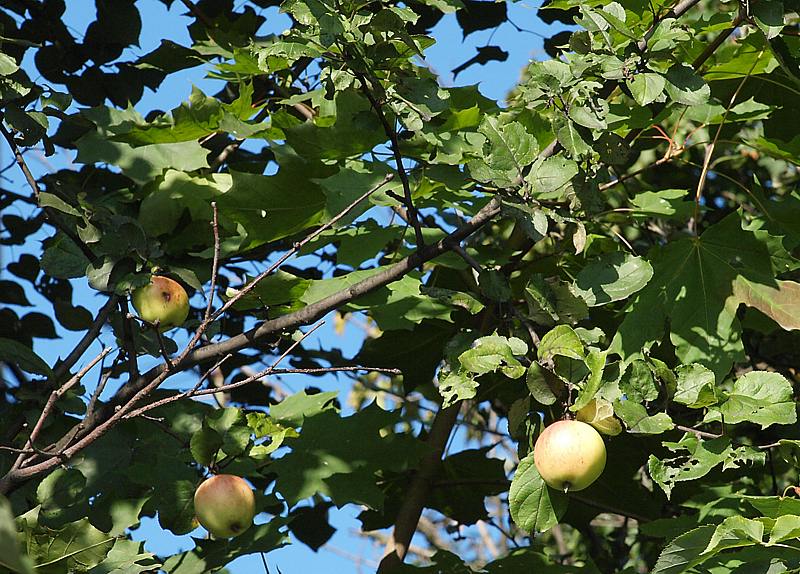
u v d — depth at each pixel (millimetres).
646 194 4422
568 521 5344
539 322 3084
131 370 3387
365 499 3986
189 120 4301
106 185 5098
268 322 3326
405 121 3092
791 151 4152
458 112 4117
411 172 3588
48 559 2951
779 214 4152
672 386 2943
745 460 2998
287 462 4062
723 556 3307
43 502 3471
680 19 4082
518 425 3031
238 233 4500
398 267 3217
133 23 5227
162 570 3588
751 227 4195
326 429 4188
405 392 5184
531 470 2957
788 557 3189
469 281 4551
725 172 6457
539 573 4168
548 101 3168
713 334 3809
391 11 2920
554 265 4844
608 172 3205
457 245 3152
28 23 5219
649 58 3047
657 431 2895
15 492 3602
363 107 3863
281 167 4094
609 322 4637
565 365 2879
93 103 5422
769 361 5746
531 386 2904
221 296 4570
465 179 3564
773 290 3809
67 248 3686
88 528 2973
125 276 3334
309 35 2973
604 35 3100
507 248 4664
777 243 3893
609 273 3107
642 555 6625
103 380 3363
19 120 3447
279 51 2988
